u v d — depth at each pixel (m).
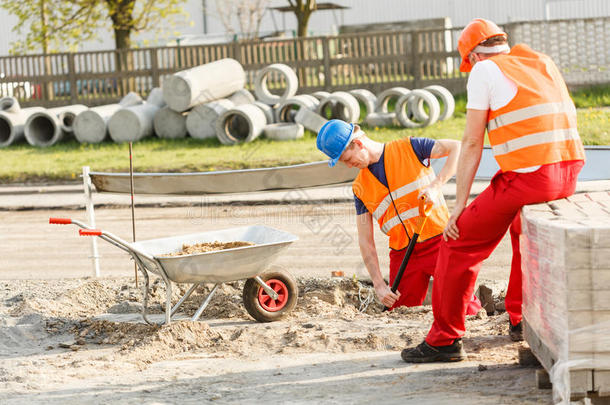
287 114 24.88
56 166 21.44
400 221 6.94
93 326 8.17
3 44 45.94
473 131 5.53
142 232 14.02
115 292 9.59
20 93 31.14
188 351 7.36
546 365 5.14
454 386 5.70
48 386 6.32
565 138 5.42
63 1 34.53
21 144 26.02
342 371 6.37
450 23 40.00
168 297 7.62
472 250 5.86
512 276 6.63
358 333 7.47
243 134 24.30
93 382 6.39
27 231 14.91
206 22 46.19
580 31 26.25
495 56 5.55
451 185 16.23
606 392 4.65
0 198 18.34
